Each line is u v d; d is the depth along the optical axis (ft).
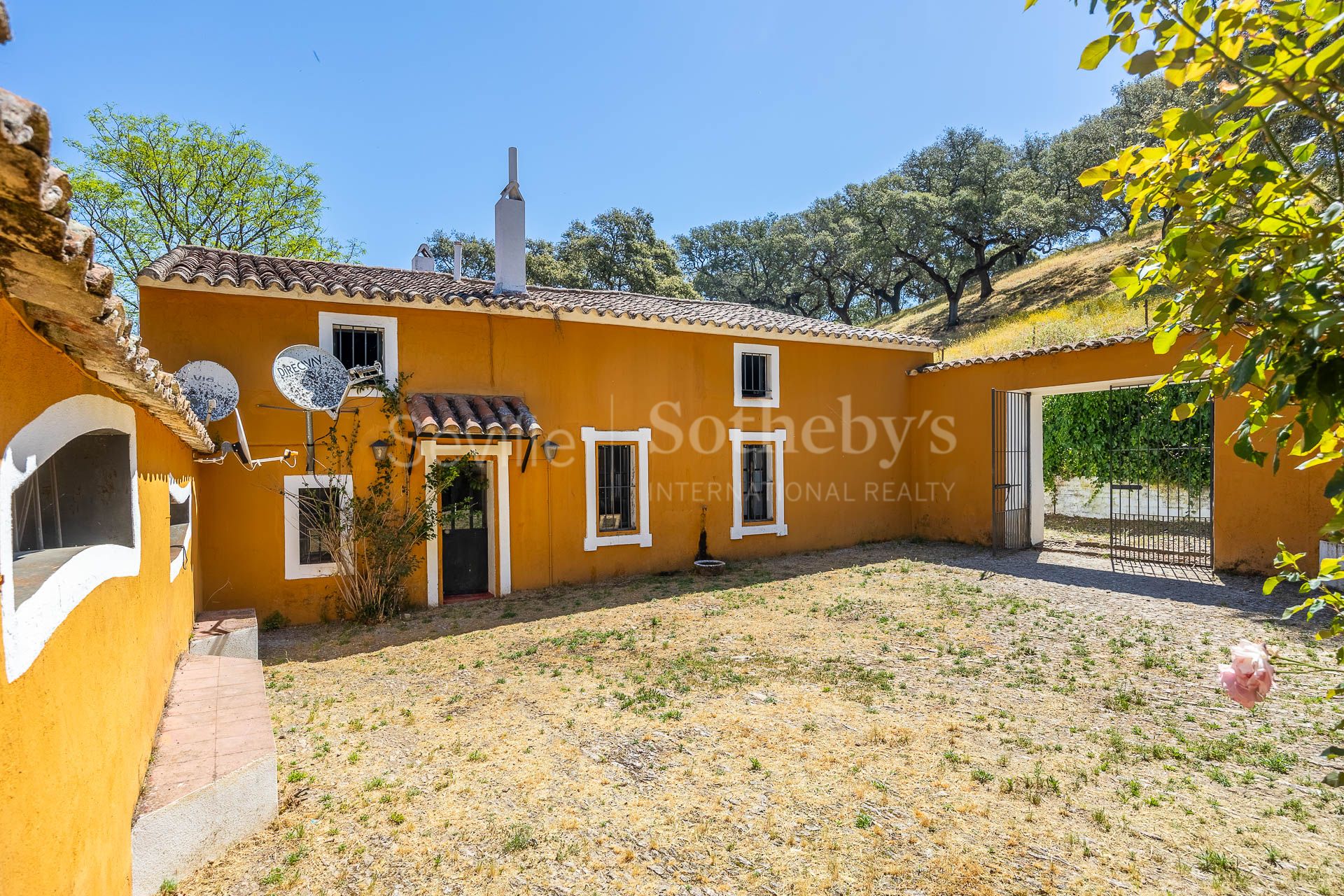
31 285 5.78
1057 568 35.24
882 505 45.75
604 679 20.40
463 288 36.35
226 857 11.54
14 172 3.93
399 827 12.46
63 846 6.93
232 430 26.17
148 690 12.75
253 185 74.38
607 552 35.04
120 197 67.15
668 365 37.14
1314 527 28.19
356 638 25.45
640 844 11.89
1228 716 16.46
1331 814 12.11
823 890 10.54
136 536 11.71
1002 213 107.45
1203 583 29.94
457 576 32.37
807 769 14.40
